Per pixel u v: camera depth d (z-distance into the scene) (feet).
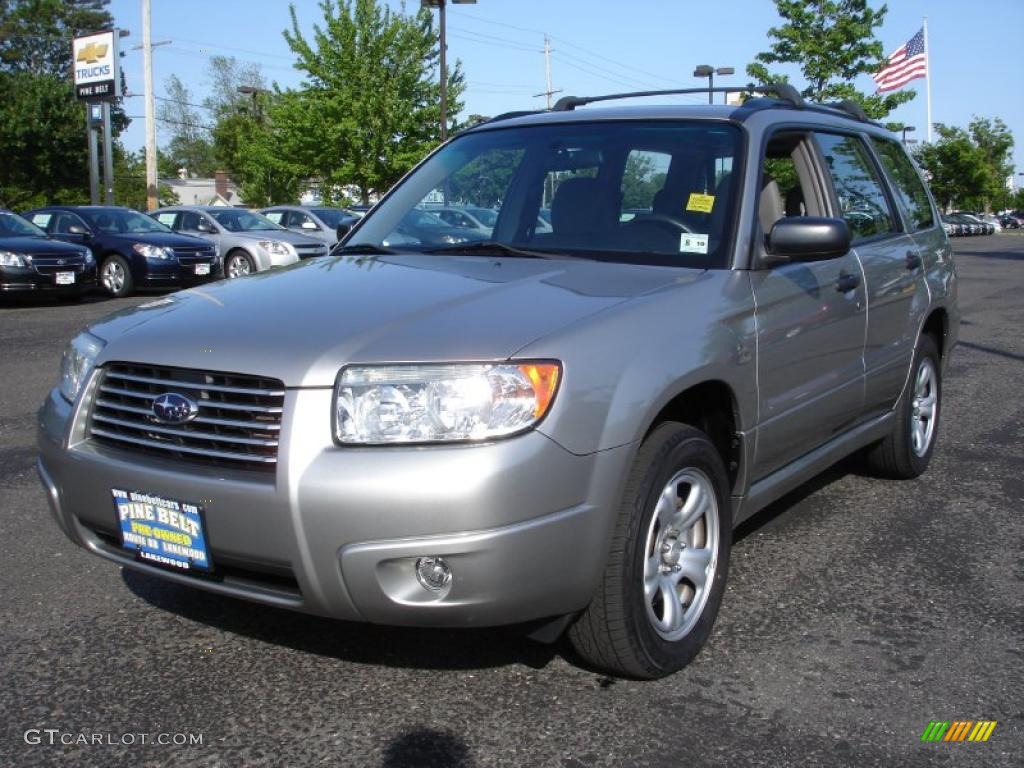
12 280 46.50
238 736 9.43
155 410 9.67
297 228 68.80
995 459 19.42
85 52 108.58
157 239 54.54
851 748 9.18
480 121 15.98
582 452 9.06
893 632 11.60
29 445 20.52
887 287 15.31
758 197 12.44
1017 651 11.16
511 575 8.76
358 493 8.59
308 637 11.48
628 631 9.75
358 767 8.91
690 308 10.62
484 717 9.71
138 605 12.43
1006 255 104.27
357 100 115.96
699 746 9.20
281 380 9.03
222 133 243.40
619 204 12.78
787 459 12.96
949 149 221.05
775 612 12.14
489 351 8.94
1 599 12.63
